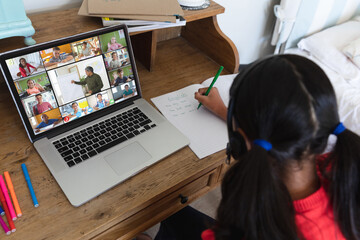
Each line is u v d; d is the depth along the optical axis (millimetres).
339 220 499
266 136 439
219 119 934
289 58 454
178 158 810
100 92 874
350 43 1770
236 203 440
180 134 854
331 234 500
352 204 489
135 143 818
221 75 1139
